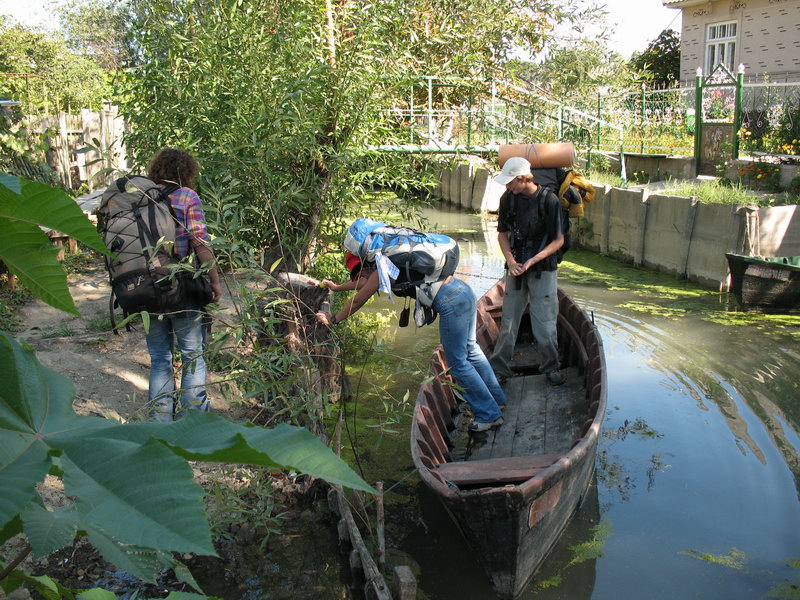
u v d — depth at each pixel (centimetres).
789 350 824
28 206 80
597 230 1391
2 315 667
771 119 1471
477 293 1080
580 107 1543
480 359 564
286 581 408
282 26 600
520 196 609
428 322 528
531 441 548
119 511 64
